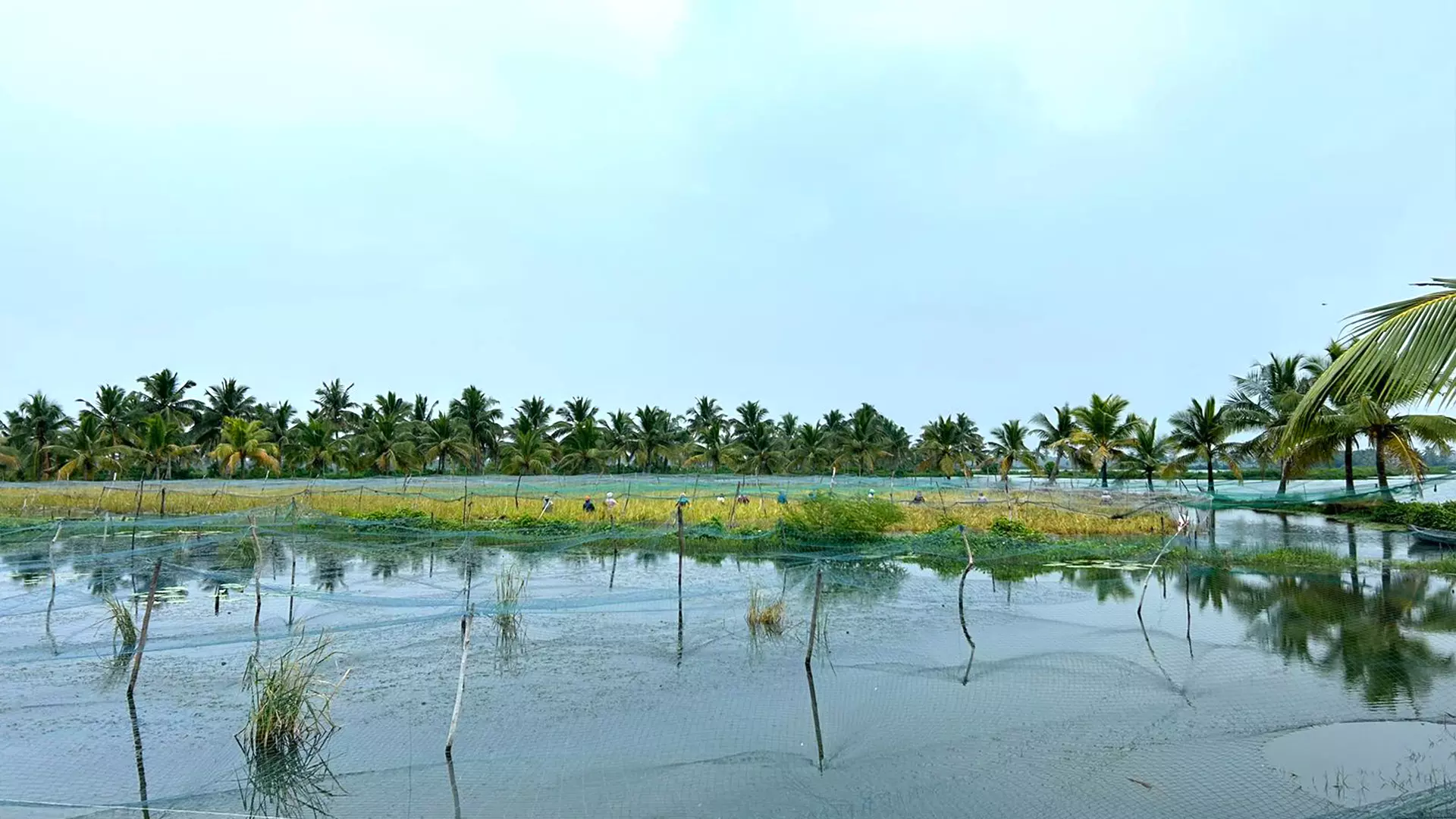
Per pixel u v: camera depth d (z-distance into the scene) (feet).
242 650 38.88
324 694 29.63
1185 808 21.08
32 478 190.80
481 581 58.44
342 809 21.94
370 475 205.77
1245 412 124.98
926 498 122.11
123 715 29.91
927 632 41.70
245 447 177.58
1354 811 19.03
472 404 239.71
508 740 26.99
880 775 23.54
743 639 40.88
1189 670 33.81
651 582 58.65
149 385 208.74
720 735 27.20
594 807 21.80
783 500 100.58
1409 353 23.11
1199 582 55.42
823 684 32.78
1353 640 38.63
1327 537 80.12
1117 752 24.93
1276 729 26.71
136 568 63.98
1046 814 20.84
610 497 99.96
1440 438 92.63
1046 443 194.39
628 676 34.40
